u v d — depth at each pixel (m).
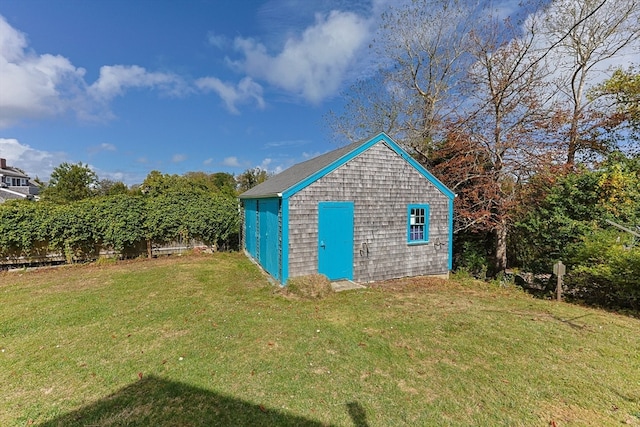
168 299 6.71
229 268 10.16
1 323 5.28
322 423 2.86
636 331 5.12
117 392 3.32
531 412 3.02
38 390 3.36
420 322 5.45
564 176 9.80
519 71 11.21
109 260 11.21
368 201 8.52
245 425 2.83
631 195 8.20
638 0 11.37
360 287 7.77
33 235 10.11
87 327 5.12
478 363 4.00
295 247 7.62
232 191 23.36
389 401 3.18
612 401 3.19
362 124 19.16
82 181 21.03
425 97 16.36
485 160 11.56
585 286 7.32
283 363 3.95
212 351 4.27
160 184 20.08
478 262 11.56
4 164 44.78
